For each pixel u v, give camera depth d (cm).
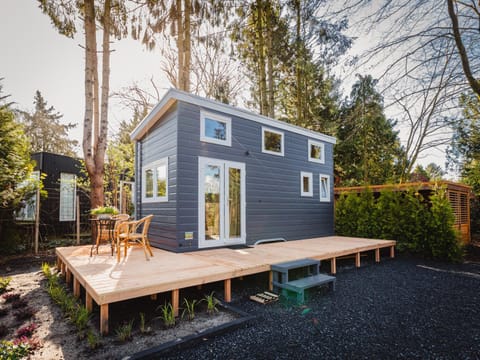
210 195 548
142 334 255
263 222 645
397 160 1114
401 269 553
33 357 218
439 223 653
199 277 318
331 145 879
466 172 1041
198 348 230
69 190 1039
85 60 779
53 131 2678
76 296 369
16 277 506
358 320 291
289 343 239
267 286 414
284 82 1183
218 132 577
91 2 790
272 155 680
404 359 214
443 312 314
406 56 469
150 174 638
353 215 831
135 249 542
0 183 643
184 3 934
